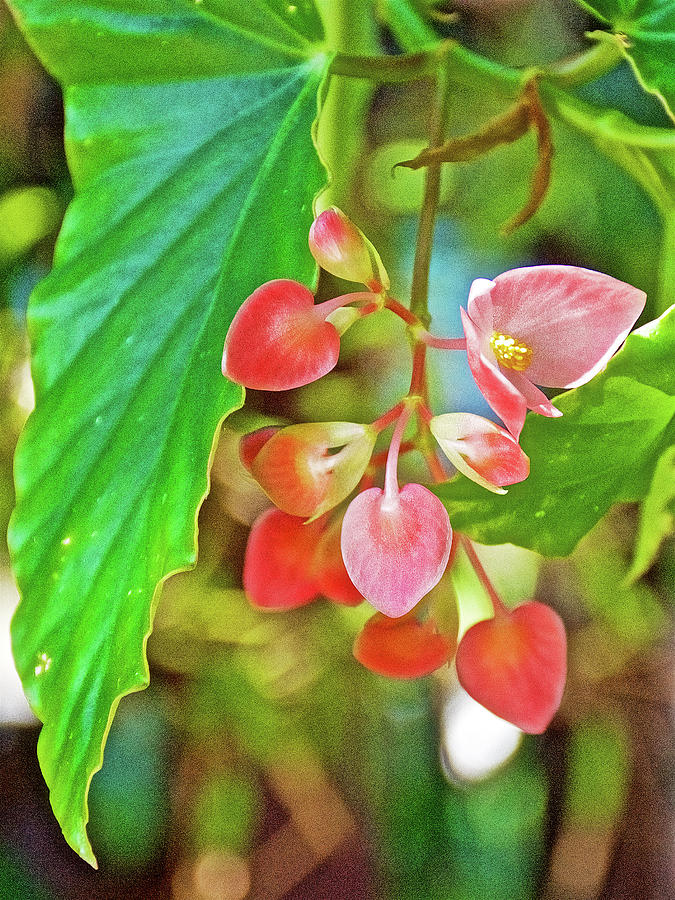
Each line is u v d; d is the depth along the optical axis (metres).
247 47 0.41
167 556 0.39
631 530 1.02
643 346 0.39
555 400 0.40
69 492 0.40
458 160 0.41
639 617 1.03
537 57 0.79
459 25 0.78
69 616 0.40
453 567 0.41
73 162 0.41
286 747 1.09
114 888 1.08
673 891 1.08
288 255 0.40
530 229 0.85
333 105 0.51
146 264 0.41
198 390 0.40
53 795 0.39
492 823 1.13
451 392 0.82
